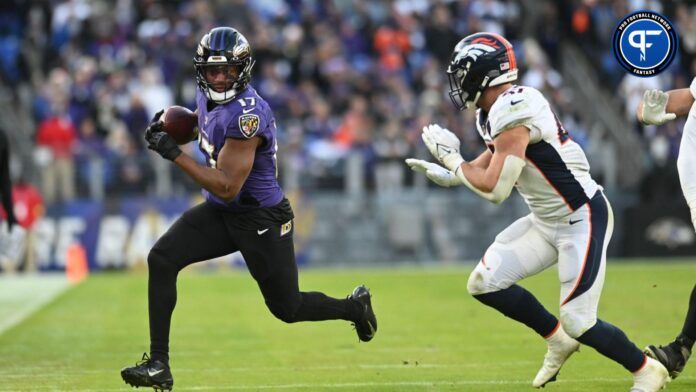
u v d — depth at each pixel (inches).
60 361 1075.9
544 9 2945.4
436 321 1374.3
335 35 2770.7
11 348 1166.3
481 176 773.3
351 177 2440.9
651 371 798.5
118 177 2367.1
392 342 1194.0
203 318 1427.2
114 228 2309.3
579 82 2854.3
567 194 786.2
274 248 829.8
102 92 2498.8
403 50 2795.3
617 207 2507.4
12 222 1498.5
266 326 1343.5
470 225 2487.7
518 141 764.6
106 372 1007.6
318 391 898.1
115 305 1588.3
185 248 821.2
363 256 2431.1
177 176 2386.8
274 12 2851.9
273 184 829.2
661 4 2844.5
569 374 962.1
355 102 2541.8
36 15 2721.5
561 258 797.9
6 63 2635.3
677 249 2463.1
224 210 823.7
